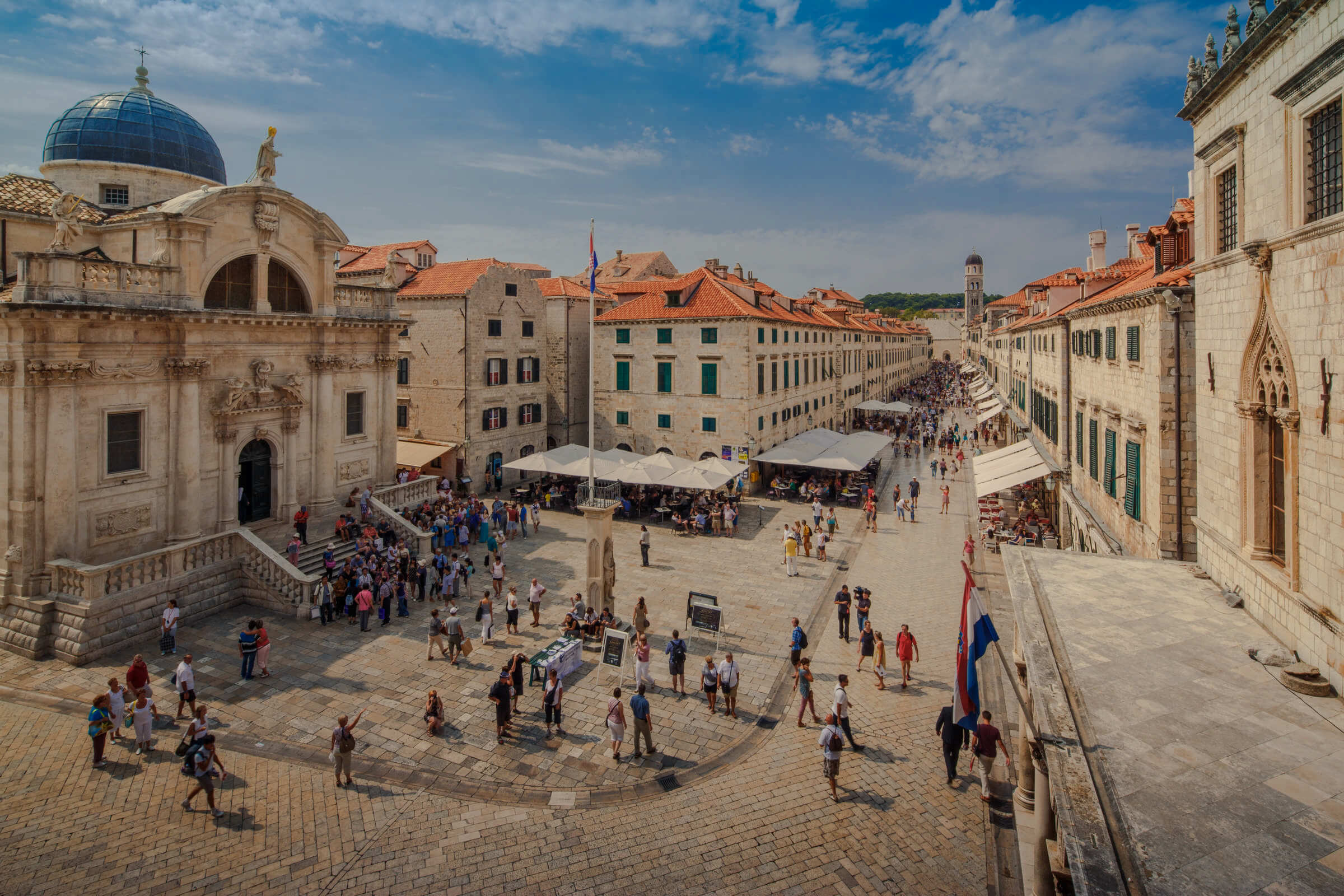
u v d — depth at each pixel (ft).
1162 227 72.59
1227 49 42.34
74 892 38.06
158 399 79.15
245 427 89.20
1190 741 28.68
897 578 94.89
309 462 99.14
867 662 69.51
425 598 85.56
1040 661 35.99
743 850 42.32
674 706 60.29
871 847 42.63
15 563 68.39
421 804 46.52
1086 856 22.09
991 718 49.73
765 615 81.51
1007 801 47.19
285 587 79.46
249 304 91.66
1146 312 62.08
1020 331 158.10
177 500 80.69
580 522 125.49
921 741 54.75
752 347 145.48
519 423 157.79
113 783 47.93
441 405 146.72
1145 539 62.44
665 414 153.79
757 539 115.44
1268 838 23.13
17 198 85.66
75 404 71.31
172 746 52.70
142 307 75.82
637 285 188.85
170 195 103.81
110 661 66.03
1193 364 56.18
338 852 41.81
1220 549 45.91
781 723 57.57
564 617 79.56
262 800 46.55
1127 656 36.37
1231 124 42.70
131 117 100.53
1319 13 32.50
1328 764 27.12
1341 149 31.99
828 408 212.64
